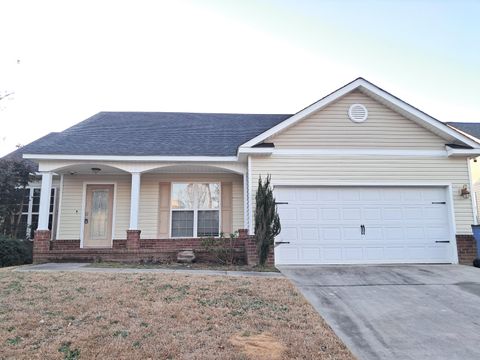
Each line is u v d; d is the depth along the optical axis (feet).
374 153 36.52
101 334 15.11
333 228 35.32
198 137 44.42
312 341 15.14
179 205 44.09
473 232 34.94
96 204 43.98
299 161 36.14
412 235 35.58
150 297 20.34
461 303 21.52
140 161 39.09
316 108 36.24
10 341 14.43
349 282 26.63
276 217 33.14
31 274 26.37
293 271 30.60
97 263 35.09
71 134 43.47
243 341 14.79
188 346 14.16
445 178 36.42
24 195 47.21
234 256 36.32
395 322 18.24
